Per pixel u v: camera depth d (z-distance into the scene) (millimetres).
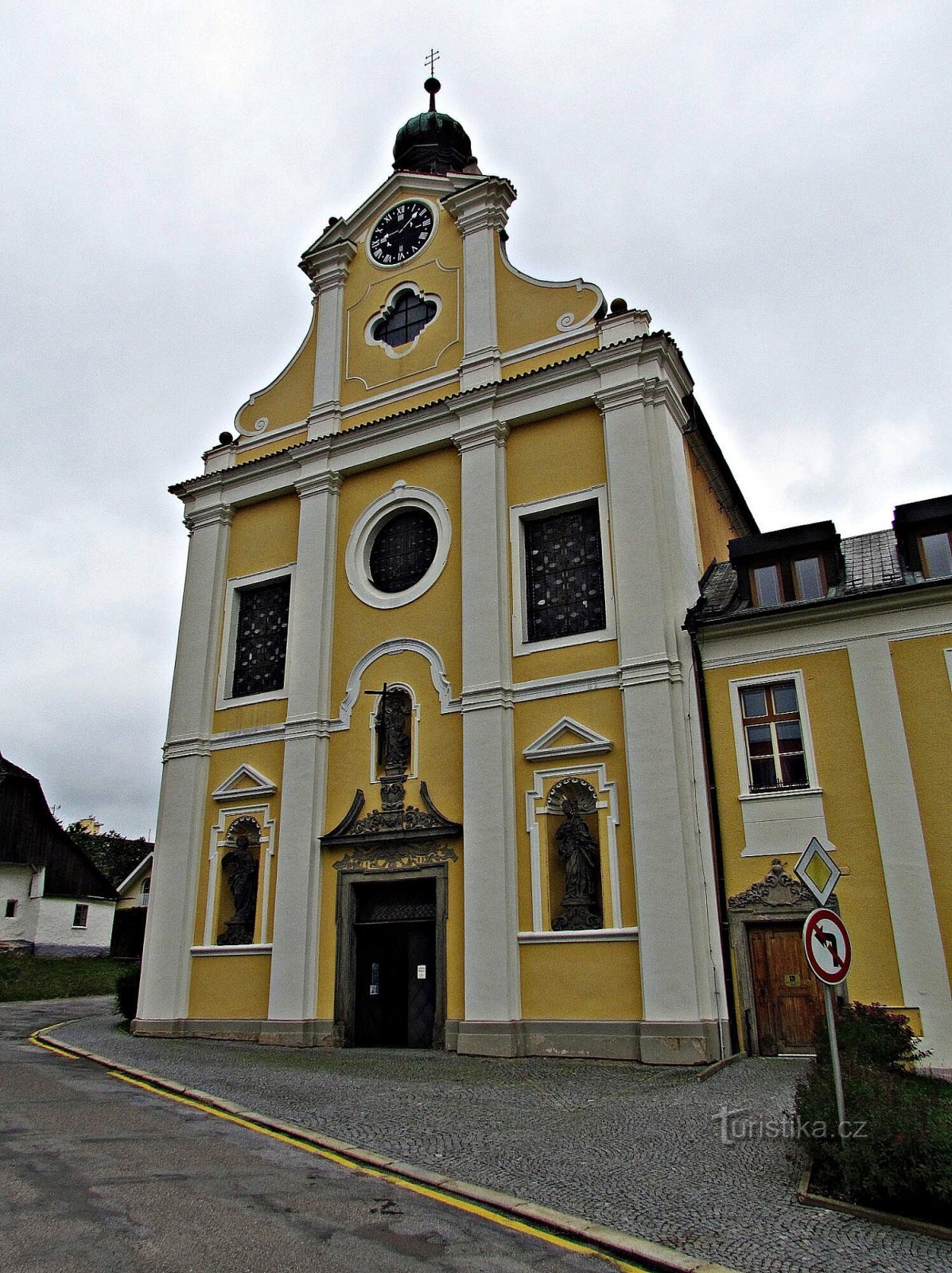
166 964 19375
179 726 21125
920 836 14273
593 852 16188
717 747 15992
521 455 18984
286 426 22734
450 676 18266
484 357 19906
